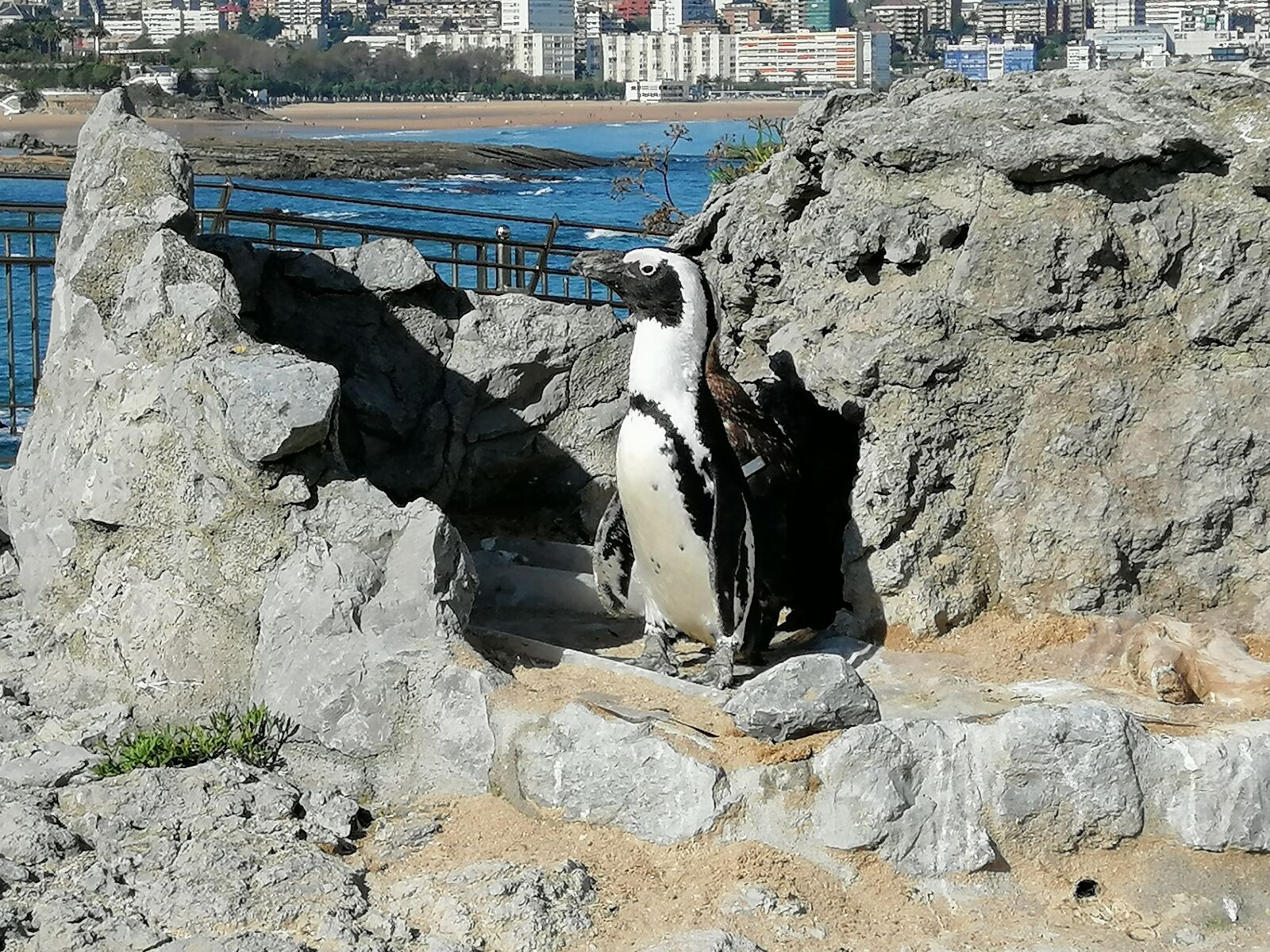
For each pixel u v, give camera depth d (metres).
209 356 4.34
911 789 3.94
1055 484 4.41
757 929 3.83
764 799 3.95
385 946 3.77
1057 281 4.36
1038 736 3.95
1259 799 3.94
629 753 4.00
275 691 4.19
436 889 3.88
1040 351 4.40
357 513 4.28
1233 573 4.39
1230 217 4.35
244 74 71.31
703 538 4.22
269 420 4.23
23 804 4.02
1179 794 3.95
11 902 3.82
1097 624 4.38
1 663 4.43
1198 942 3.86
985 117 4.40
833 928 3.85
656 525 4.24
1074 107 4.37
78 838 3.97
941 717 4.16
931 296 4.41
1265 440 4.36
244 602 4.28
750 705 4.00
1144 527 4.39
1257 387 4.36
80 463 4.46
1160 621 4.36
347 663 4.16
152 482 4.36
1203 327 4.36
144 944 3.76
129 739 4.21
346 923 3.79
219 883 3.86
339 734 4.14
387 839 4.01
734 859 3.92
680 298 4.20
